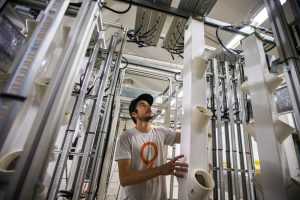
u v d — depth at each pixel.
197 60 0.98
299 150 1.05
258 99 0.87
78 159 1.43
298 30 0.92
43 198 0.68
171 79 2.97
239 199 1.92
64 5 0.64
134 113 1.48
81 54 0.70
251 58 0.96
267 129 0.80
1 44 1.05
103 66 1.76
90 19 0.76
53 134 0.53
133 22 2.79
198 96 0.97
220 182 1.90
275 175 0.73
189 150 0.86
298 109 0.80
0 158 0.57
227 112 2.26
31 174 0.45
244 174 2.04
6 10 1.00
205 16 1.19
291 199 0.69
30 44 0.54
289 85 0.85
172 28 1.40
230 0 2.12
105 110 1.81
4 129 0.44
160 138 1.36
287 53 0.88
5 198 0.42
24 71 0.49
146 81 4.35
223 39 2.54
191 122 0.90
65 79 0.60
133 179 0.98
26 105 0.65
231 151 2.10
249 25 1.40
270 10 1.01
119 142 1.26
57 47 0.81
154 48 3.29
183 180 0.85
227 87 2.23
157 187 1.17
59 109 0.55
